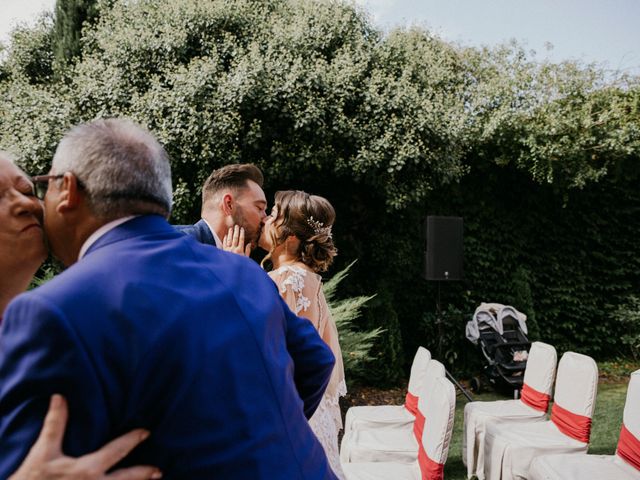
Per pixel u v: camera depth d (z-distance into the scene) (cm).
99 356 68
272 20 674
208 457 74
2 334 69
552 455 294
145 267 80
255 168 207
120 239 85
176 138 567
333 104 617
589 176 722
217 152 577
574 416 333
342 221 709
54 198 89
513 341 666
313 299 203
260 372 83
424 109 645
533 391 392
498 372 627
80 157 86
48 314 67
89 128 90
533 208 781
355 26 702
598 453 433
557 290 776
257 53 599
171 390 73
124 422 71
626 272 791
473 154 751
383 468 287
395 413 389
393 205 659
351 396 635
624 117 738
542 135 720
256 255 657
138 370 71
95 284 74
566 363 347
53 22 866
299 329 106
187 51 641
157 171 91
